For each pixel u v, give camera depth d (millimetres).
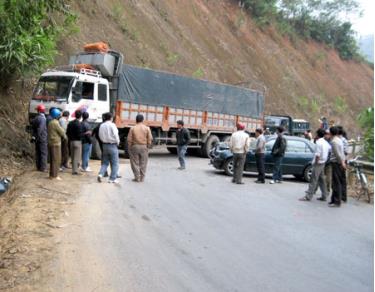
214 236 7938
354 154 18688
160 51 34750
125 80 18156
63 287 5473
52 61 16266
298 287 5891
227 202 11000
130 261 6418
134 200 10281
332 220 9953
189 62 38125
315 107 54531
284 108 49281
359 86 73688
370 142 18016
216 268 6379
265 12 60000
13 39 13570
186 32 41906
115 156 12211
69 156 15133
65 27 20547
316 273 6461
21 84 17781
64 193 10367
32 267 6031
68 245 6926
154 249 7000
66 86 15641
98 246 6961
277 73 53375
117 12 31109
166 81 19859
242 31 53031
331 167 12711
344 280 6250
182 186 12711
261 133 14938
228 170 15883
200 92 21688
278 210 10570
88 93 16312
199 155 22547
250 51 51719
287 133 30016
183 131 16453
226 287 5727
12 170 12672
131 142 12758
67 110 15336
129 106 18391
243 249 7324
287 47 61469
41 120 12984
